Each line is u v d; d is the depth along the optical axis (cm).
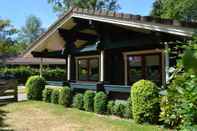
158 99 906
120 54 1530
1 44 4953
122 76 1520
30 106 1345
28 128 898
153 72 1361
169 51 470
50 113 1154
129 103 1016
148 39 1085
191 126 309
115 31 1270
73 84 1402
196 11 3303
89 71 1744
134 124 920
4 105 1406
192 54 196
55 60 3822
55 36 1562
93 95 1184
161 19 950
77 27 1448
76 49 1495
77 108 1256
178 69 314
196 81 289
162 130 813
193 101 299
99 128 873
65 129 875
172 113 376
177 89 305
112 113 1088
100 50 1316
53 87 1527
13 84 1578
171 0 3472
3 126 928
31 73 3403
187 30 878
